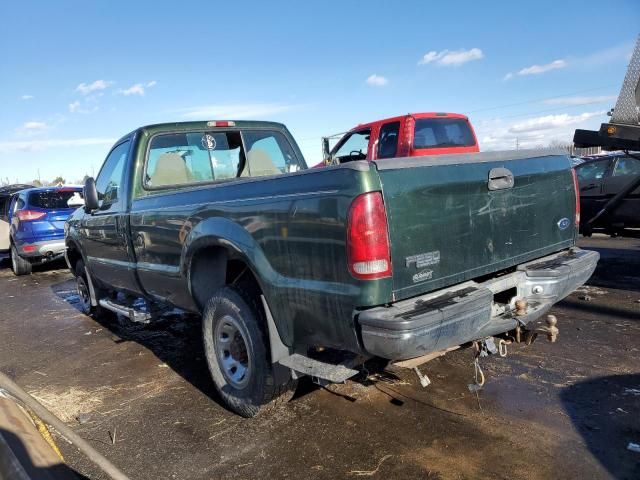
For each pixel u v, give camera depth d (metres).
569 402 3.31
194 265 3.64
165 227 3.86
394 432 3.09
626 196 7.38
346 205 2.38
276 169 5.27
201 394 3.91
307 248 2.61
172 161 4.64
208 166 4.82
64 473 2.27
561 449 2.79
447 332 2.42
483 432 3.02
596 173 8.32
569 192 3.58
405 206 2.46
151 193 4.53
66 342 5.61
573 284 3.29
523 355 4.16
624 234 7.63
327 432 3.15
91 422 3.57
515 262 3.12
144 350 5.11
